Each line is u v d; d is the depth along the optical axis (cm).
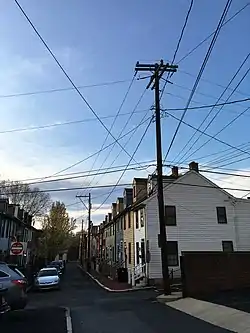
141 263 3359
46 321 1300
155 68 2203
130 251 3872
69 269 7781
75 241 12444
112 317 1384
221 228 3412
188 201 3409
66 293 2794
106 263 5328
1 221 3962
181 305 1722
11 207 4778
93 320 1315
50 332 1080
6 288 1315
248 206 3538
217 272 2197
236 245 3400
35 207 6881
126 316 1404
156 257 3222
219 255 2225
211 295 2027
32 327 1170
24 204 6594
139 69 2195
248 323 1155
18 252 2703
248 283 2266
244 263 2289
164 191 3381
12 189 6419
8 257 4081
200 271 2155
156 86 2242
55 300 2236
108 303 1912
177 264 3216
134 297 2223
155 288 2878
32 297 2527
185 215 3369
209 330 1093
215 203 3466
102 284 3481
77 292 2856
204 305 1611
